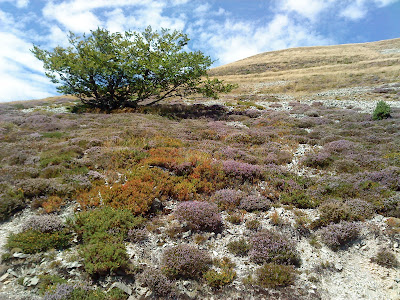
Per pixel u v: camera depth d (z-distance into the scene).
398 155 13.26
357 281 6.71
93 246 6.88
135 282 6.35
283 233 8.38
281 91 48.34
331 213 8.89
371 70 52.09
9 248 7.12
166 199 10.17
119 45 31.08
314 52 90.88
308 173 13.00
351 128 20.41
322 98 37.72
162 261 6.89
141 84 31.23
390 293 6.29
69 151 13.86
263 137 18.25
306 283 6.65
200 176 11.71
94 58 29.70
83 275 6.38
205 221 8.37
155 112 27.94
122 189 9.92
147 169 11.86
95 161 12.96
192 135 18.70
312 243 8.02
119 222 8.05
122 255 6.82
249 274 6.86
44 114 25.47
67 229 7.84
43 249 7.18
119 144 15.80
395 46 86.31
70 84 31.62
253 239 7.81
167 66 29.36
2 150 14.00
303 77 55.66
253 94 47.25
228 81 61.78
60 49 30.69
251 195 10.44
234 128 21.52
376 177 11.12
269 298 6.14
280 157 14.62
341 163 13.15
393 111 24.12
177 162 12.59
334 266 7.21
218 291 6.29
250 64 83.44
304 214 9.36
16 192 9.52
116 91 33.66
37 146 15.12
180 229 8.34
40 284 6.03
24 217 8.63
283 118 24.31
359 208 9.14
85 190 10.07
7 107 31.02
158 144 15.57
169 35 31.59
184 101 40.44
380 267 7.07
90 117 24.42
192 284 6.45
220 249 7.76
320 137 18.45
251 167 12.28
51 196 9.47
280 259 7.25
